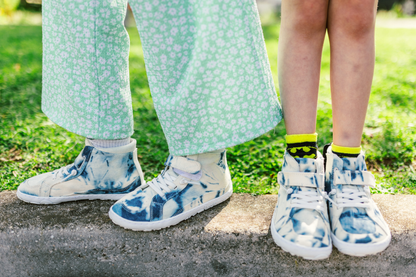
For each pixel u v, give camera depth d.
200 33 1.21
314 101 1.30
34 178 1.59
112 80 1.43
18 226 1.41
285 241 1.20
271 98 1.32
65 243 1.40
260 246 1.35
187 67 1.26
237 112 1.30
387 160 2.25
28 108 3.29
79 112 1.45
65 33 1.38
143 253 1.39
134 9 1.23
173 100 1.28
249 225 1.39
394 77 4.37
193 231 1.37
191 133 1.32
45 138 2.57
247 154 2.34
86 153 1.54
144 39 1.26
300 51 1.27
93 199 1.61
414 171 2.06
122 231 1.38
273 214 1.38
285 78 1.30
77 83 1.42
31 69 4.80
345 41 1.22
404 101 3.38
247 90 1.28
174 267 1.40
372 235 1.19
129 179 1.58
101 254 1.41
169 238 1.37
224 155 1.52
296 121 1.30
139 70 4.98
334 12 1.23
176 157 1.39
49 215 1.48
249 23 1.23
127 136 1.54
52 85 1.49
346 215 1.24
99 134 1.46
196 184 1.42
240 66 1.25
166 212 1.36
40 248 1.42
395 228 1.34
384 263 1.33
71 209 1.53
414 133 2.49
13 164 2.20
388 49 6.74
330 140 2.54
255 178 2.05
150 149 2.50
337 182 1.29
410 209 1.48
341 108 1.28
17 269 1.44
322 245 1.16
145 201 1.36
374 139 2.47
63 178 1.55
